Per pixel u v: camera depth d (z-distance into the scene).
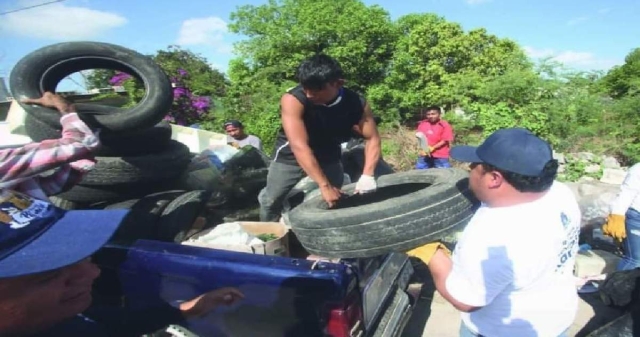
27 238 1.05
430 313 4.33
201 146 8.60
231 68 25.53
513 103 12.85
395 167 10.52
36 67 3.60
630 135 11.00
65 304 1.18
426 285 4.78
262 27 24.75
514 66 16.84
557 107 11.84
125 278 2.70
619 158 10.55
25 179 2.22
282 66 23.30
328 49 23.88
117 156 4.05
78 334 1.45
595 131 11.05
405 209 2.29
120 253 2.72
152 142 4.23
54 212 1.15
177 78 13.37
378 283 2.98
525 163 1.79
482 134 12.58
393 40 25.17
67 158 2.38
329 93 3.33
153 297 2.64
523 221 1.84
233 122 7.69
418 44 25.23
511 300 1.95
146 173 4.07
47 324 1.17
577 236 2.04
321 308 2.29
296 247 3.98
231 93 16.81
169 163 4.26
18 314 1.08
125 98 11.90
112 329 1.81
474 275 1.86
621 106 11.79
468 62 25.45
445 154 8.43
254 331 2.40
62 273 1.15
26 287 1.08
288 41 24.06
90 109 4.07
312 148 3.79
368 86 24.17
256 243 3.57
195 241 3.69
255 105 15.02
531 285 1.91
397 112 22.44
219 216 4.82
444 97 21.94
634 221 3.73
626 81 15.89
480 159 1.88
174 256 2.60
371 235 2.31
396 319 3.12
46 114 3.29
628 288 3.74
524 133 1.87
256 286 2.37
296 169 4.33
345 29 23.47
